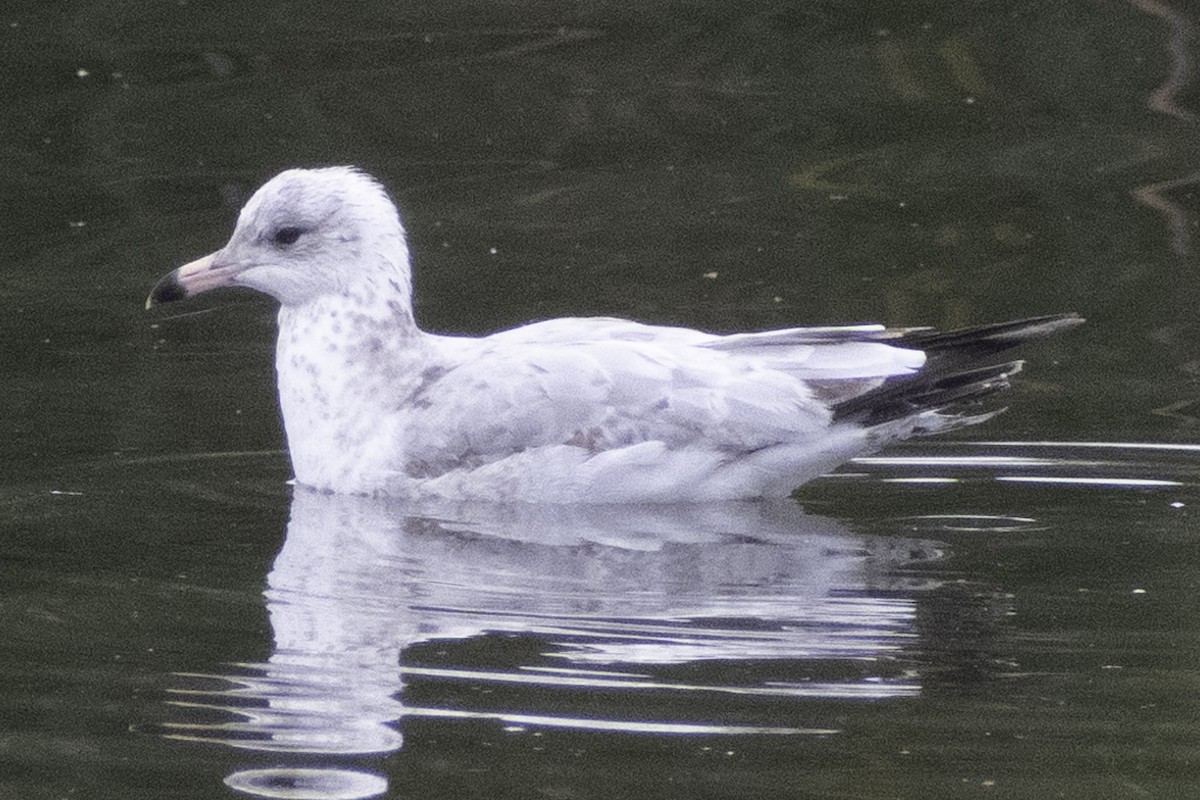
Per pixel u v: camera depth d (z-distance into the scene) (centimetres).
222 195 1906
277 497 1295
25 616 1073
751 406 1275
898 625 1065
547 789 870
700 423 1274
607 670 1001
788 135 2075
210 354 1583
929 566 1162
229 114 2095
